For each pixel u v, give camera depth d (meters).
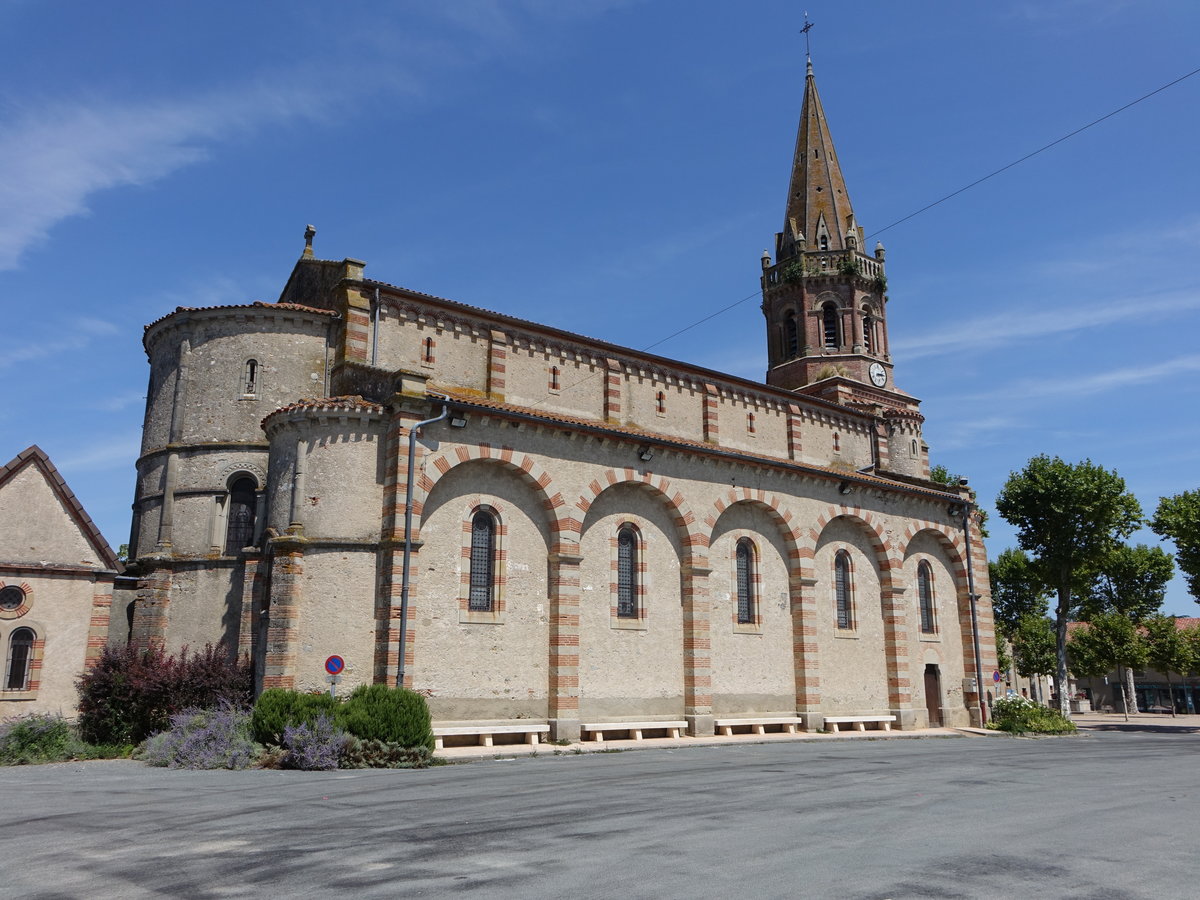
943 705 37.06
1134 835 11.85
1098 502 49.41
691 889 8.67
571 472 27.38
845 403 42.53
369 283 28.08
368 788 15.83
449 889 8.66
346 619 23.08
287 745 19.47
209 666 24.17
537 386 30.89
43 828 11.80
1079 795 15.81
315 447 24.41
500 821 12.34
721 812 13.24
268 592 24.78
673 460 30.14
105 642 25.59
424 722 20.69
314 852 10.28
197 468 27.56
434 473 24.47
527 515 26.59
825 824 12.26
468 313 29.97
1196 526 49.94
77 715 24.44
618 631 28.03
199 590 26.66
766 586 32.31
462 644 24.38
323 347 28.53
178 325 29.19
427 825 12.02
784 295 46.88
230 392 27.95
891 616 35.69
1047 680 86.81
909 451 42.25
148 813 12.98
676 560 30.03
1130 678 74.31
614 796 14.91
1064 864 9.98
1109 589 71.62
